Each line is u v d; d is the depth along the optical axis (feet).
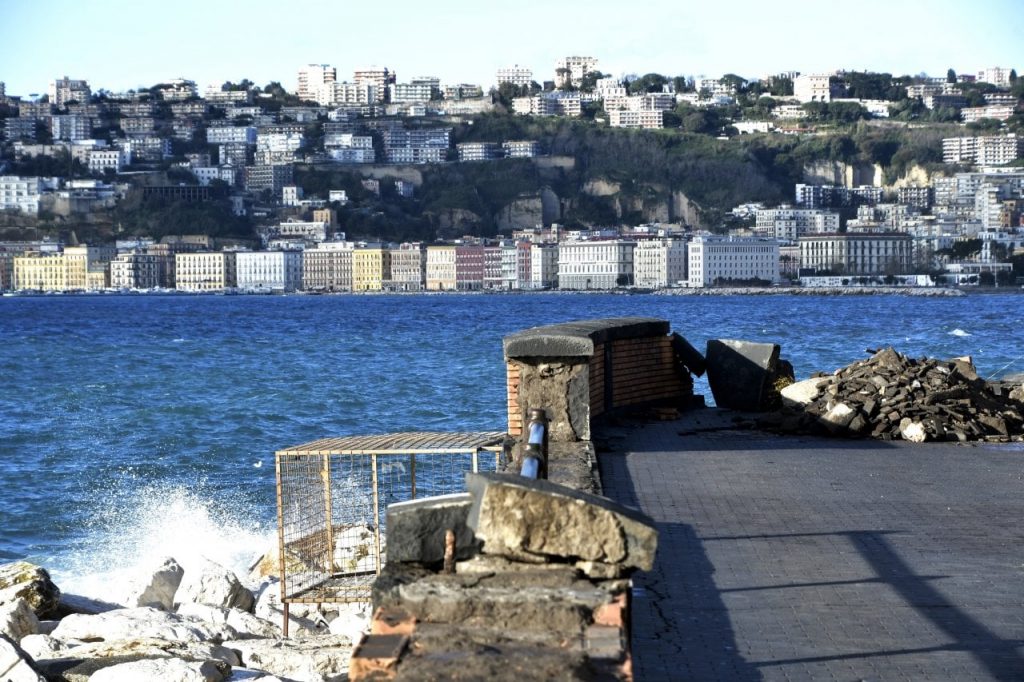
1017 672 34.01
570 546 24.20
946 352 318.24
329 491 65.67
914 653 35.76
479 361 305.12
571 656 20.86
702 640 37.17
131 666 47.70
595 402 84.74
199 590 71.36
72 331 550.36
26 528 112.88
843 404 84.74
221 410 205.16
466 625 22.41
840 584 43.52
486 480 24.43
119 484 135.85
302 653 54.95
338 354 354.13
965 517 55.77
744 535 51.83
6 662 47.50
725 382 98.37
